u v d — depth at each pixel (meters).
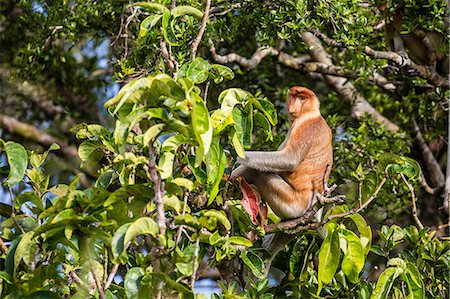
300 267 9.65
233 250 7.80
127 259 7.92
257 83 15.65
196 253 7.27
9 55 16.94
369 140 14.20
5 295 7.56
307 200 10.90
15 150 8.11
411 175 9.42
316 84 17.53
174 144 7.53
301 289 9.61
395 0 13.20
